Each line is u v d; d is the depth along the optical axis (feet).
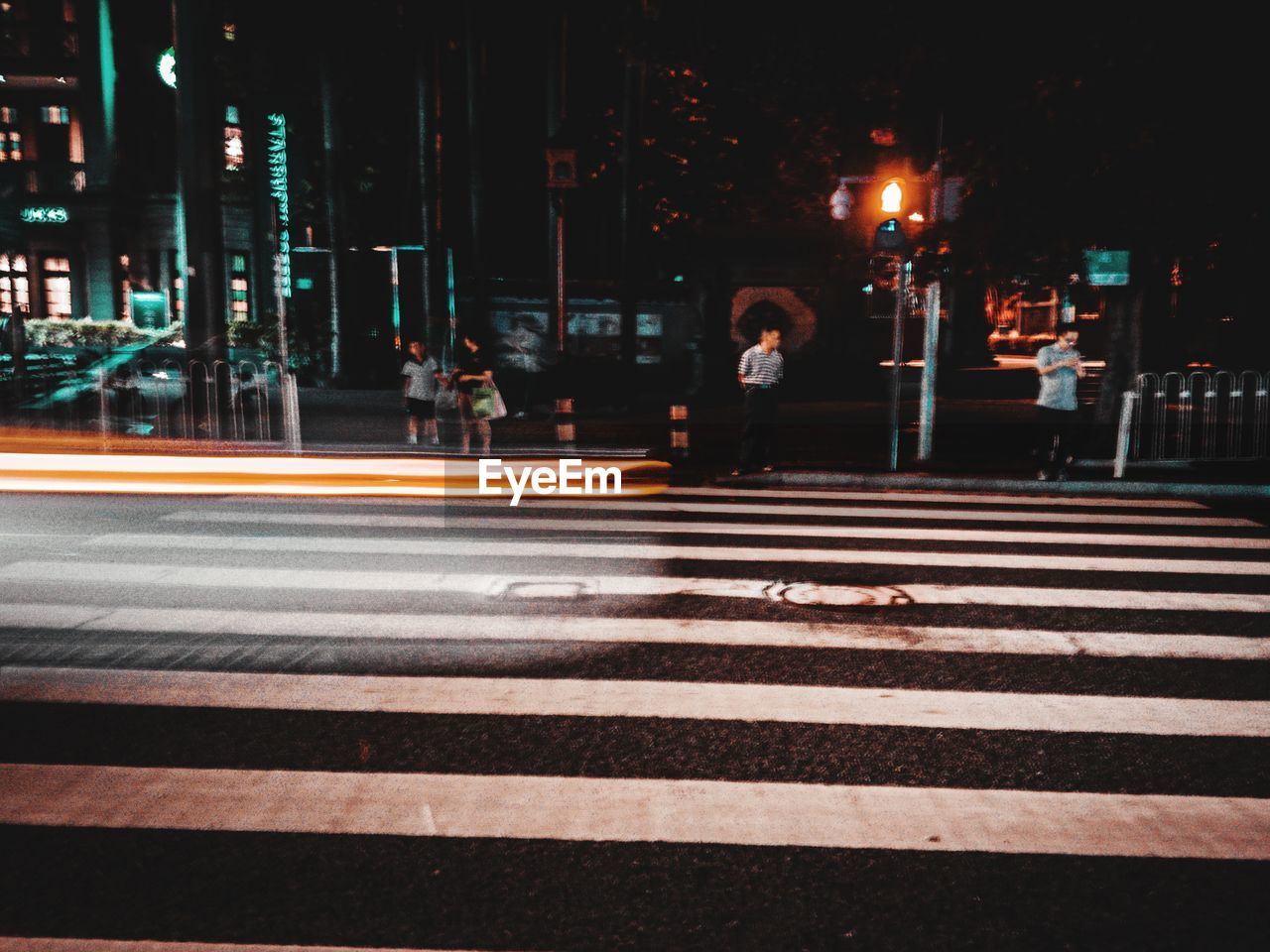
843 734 13.91
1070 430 37.86
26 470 41.09
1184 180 41.19
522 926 9.25
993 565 24.31
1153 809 11.75
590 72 89.61
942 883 10.09
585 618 19.34
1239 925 9.44
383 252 100.12
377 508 31.86
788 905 9.65
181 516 30.04
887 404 78.18
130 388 60.29
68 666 16.22
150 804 11.58
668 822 11.28
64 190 111.75
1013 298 148.87
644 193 75.51
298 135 107.34
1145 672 16.60
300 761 12.80
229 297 112.37
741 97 52.24
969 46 39.81
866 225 58.95
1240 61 37.52
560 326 78.28
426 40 88.22
